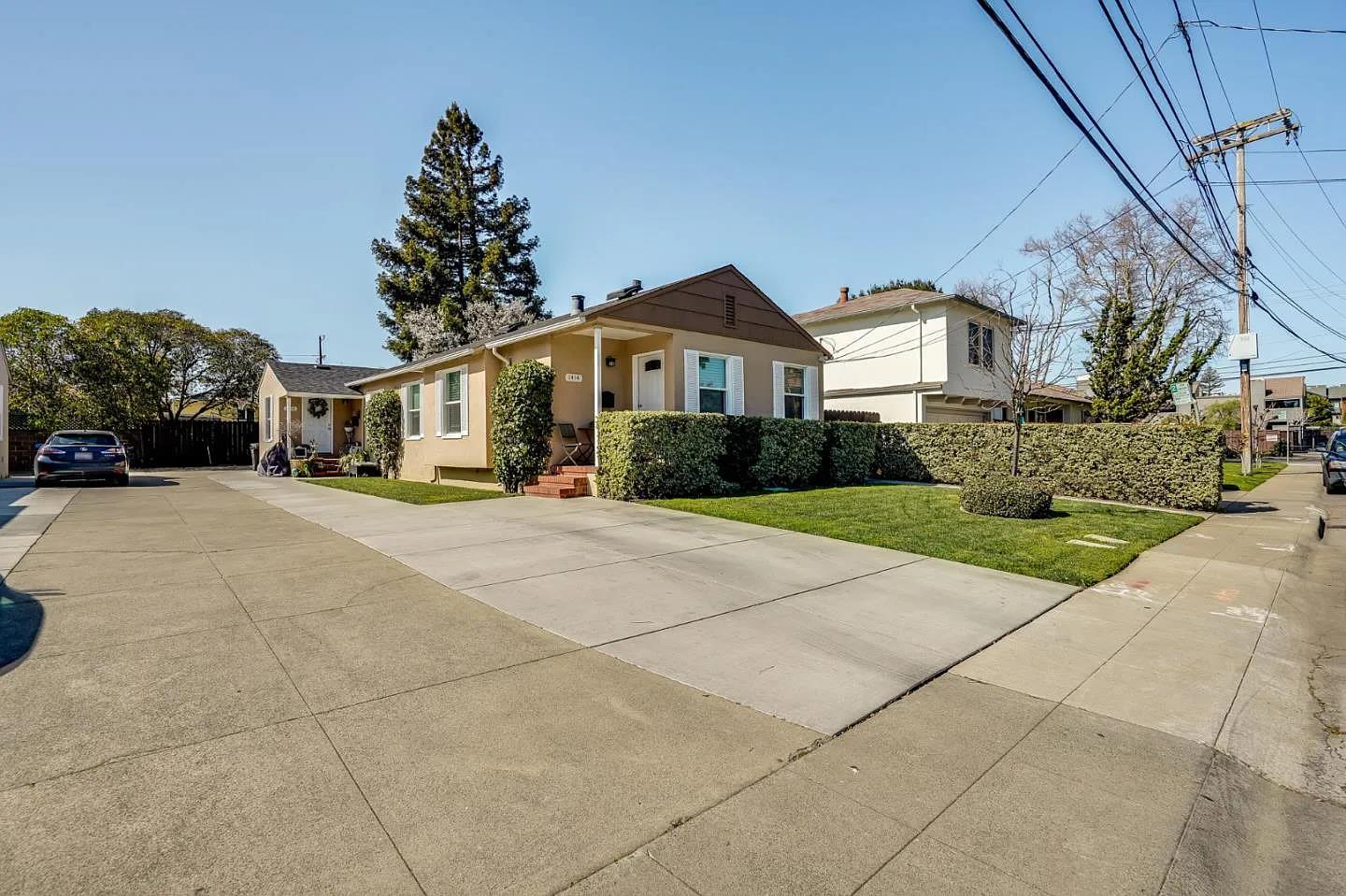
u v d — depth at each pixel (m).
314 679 3.58
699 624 4.80
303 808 2.40
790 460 13.99
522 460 12.47
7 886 1.92
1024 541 8.11
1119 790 2.79
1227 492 15.89
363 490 13.70
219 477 18.36
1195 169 10.58
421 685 3.57
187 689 3.40
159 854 2.11
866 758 3.00
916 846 2.35
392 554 6.73
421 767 2.73
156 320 27.14
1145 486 12.55
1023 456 14.34
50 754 2.71
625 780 2.71
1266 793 2.87
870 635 4.71
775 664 4.09
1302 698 3.89
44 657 3.77
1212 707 3.69
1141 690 3.91
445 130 32.69
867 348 22.47
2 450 17.84
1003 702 3.70
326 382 23.34
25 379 23.39
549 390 12.73
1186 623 5.26
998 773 2.91
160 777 2.56
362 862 2.12
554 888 2.04
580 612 4.99
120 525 8.44
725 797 2.62
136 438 25.11
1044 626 5.09
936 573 6.56
